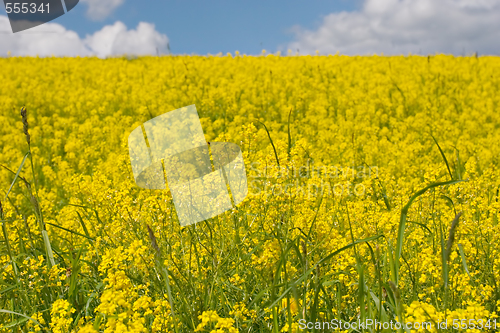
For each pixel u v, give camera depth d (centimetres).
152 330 251
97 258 349
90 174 784
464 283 278
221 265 299
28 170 733
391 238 342
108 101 1339
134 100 1299
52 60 2286
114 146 925
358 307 289
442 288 299
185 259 307
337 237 334
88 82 1658
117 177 591
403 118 1162
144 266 271
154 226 325
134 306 240
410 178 686
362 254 331
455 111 1172
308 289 278
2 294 328
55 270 305
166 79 1573
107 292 229
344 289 311
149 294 309
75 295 300
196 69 1698
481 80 1563
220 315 306
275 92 1341
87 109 1283
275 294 271
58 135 1004
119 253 262
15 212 436
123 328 216
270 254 288
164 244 314
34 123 1119
